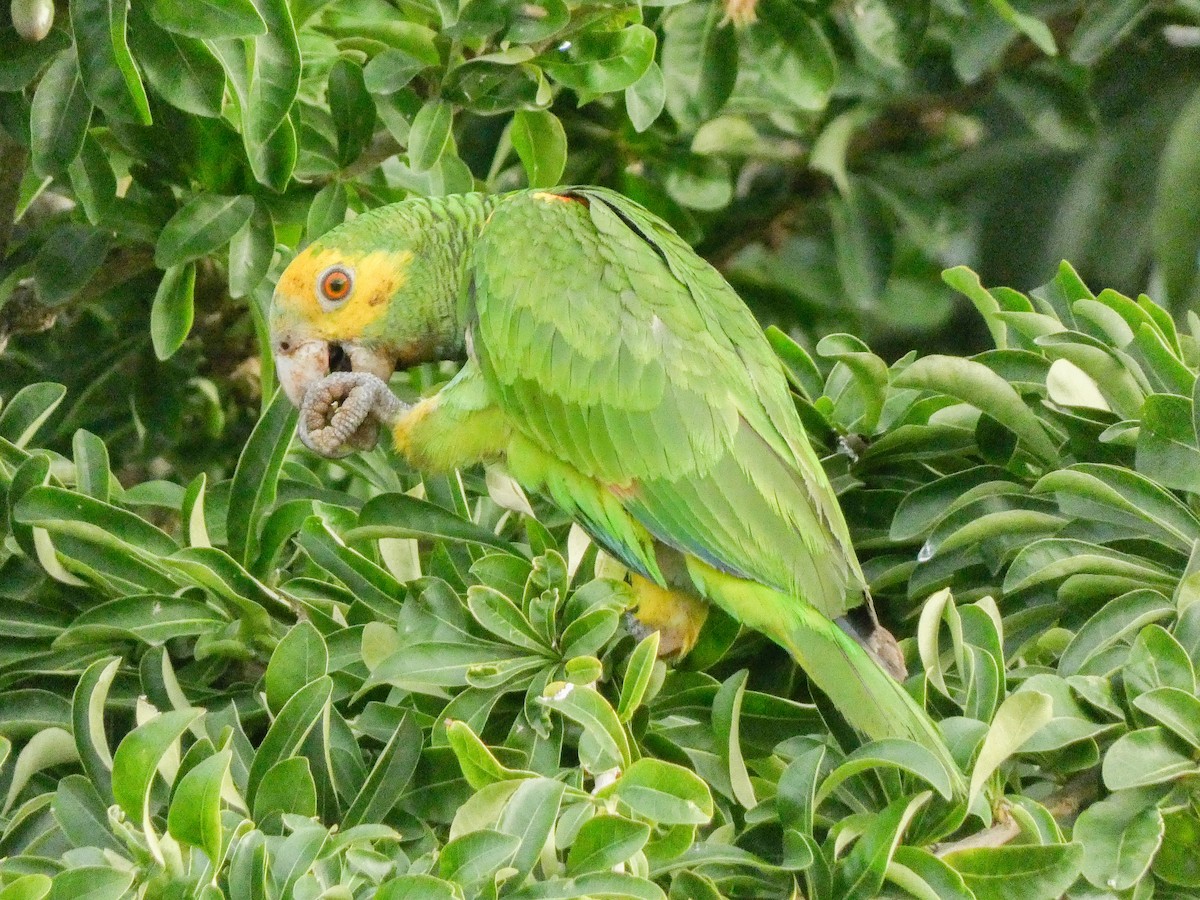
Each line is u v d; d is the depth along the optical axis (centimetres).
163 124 814
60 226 905
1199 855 598
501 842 517
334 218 841
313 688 612
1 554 730
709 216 1190
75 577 730
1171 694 586
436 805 630
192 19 679
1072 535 687
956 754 597
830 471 766
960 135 1151
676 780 548
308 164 850
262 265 827
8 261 925
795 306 1201
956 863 571
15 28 730
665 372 705
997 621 644
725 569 695
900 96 1137
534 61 837
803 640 678
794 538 688
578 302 715
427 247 788
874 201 1141
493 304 727
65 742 619
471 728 638
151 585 726
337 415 755
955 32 1075
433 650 661
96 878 506
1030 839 586
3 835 599
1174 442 679
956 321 1246
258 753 605
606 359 708
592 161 1085
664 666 658
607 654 714
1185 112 1066
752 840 616
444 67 852
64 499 702
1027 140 1188
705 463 699
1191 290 1079
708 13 980
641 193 1092
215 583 695
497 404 736
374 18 895
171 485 812
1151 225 1155
